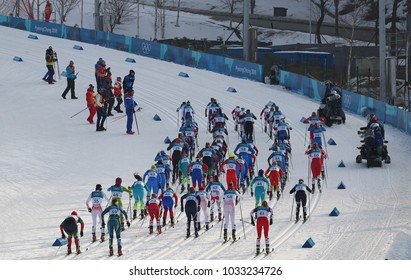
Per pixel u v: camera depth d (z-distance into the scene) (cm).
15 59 14188
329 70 16825
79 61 14700
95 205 5959
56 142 9719
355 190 7769
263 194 6744
